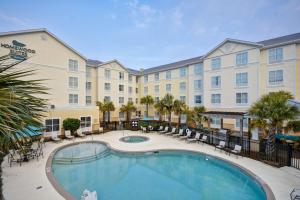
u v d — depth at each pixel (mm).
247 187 10523
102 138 21781
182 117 32688
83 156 15094
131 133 25531
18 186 8773
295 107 12219
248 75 24297
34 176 10008
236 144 15969
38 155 13797
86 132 23719
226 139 16938
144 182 11078
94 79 34312
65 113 22062
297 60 21484
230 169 12820
